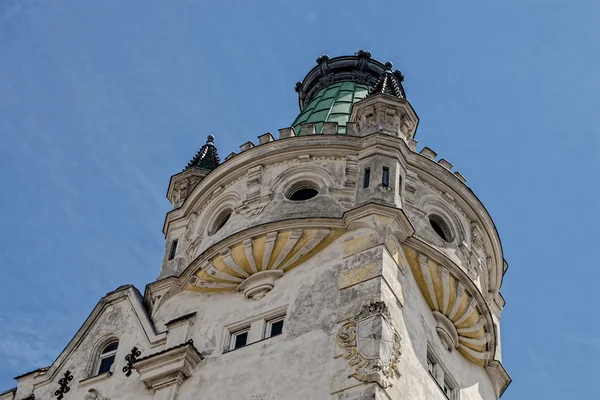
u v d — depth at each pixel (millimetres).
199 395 32531
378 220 34469
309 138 38688
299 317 33031
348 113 44969
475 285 36531
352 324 31547
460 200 39219
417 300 34656
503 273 41344
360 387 29734
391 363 30688
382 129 38812
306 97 50844
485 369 37812
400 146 37594
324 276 33906
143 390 33875
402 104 39594
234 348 33719
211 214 39375
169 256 39438
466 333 36375
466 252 38031
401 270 34188
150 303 37688
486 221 39812
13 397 36875
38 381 36938
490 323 37156
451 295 35562
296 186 38062
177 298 37031
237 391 31859
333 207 36344
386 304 32062
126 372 34906
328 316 32438
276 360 32031
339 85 48469
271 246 35219
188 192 43031
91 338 37344
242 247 35719
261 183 38469
